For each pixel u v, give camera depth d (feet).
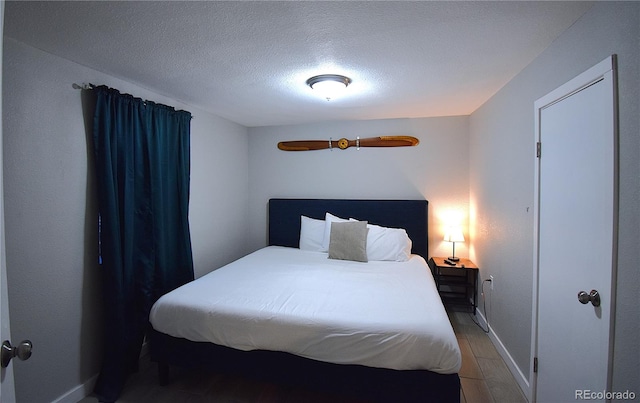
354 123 11.98
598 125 4.13
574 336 4.66
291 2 4.22
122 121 6.90
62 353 5.99
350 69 6.64
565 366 4.90
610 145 3.86
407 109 10.14
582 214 4.48
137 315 7.27
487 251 8.91
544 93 5.65
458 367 4.93
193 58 6.06
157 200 7.86
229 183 11.89
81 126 6.29
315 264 9.42
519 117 6.72
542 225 5.67
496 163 8.15
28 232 5.44
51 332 5.81
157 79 7.23
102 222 6.44
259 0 4.16
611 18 3.92
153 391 6.46
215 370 6.08
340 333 5.31
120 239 6.72
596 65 4.13
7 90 5.14
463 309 10.62
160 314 6.32
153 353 6.47
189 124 9.14
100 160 6.39
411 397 5.16
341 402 6.09
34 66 5.49
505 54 5.86
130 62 6.22
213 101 9.15
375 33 5.09
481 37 5.23
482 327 9.26
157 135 7.89
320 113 10.72
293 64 6.37
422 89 8.00
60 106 5.91
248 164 13.30
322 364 5.51
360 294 6.72
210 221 10.71
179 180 8.84
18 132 5.28
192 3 4.23
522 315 6.49
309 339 5.42
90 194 6.47
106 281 6.46
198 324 6.02
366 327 5.25
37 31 4.94
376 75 6.98
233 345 5.81
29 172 5.44
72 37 5.16
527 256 6.27
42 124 5.62
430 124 11.26
